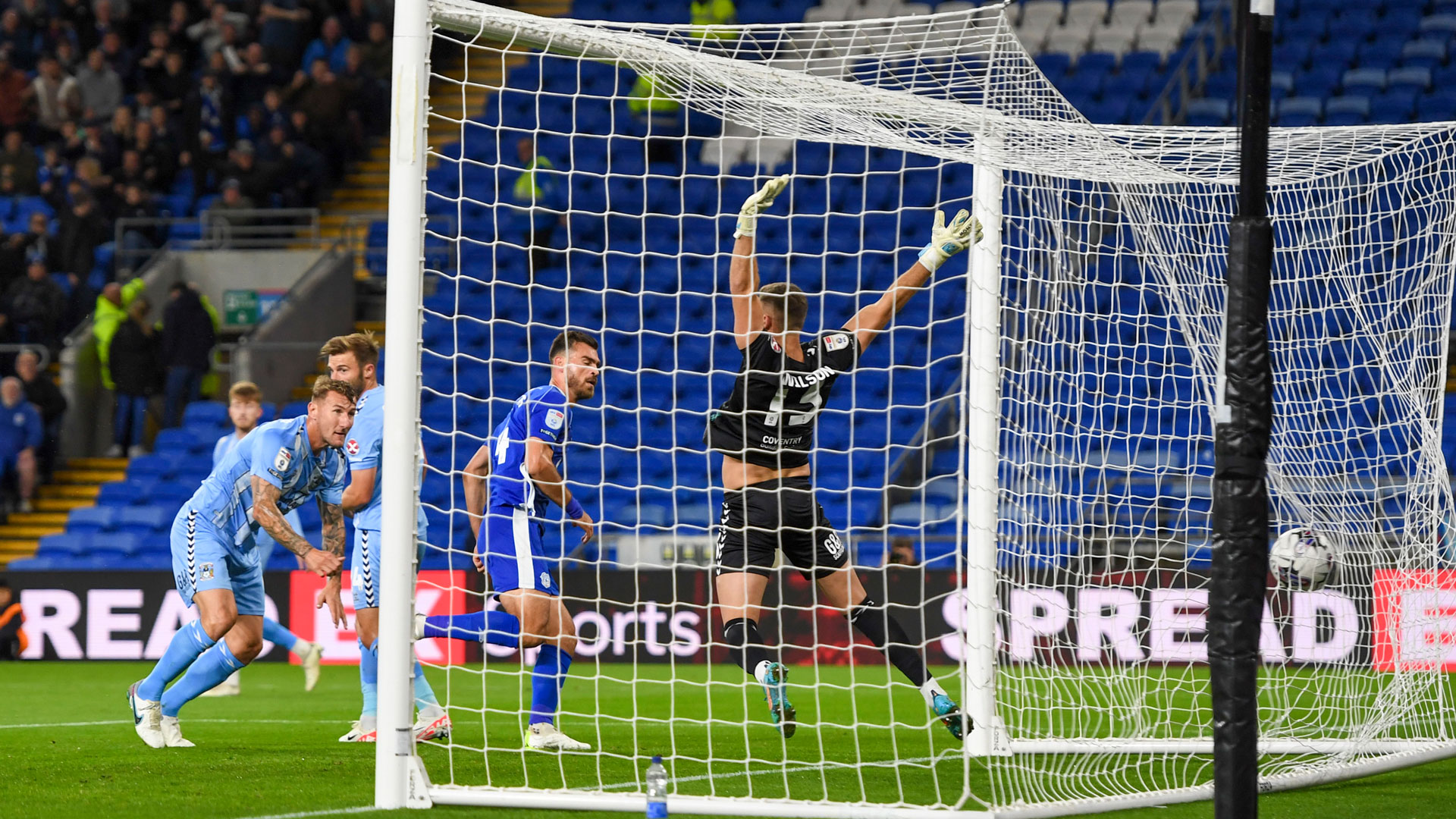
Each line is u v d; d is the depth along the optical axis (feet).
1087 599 87.86
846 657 140.56
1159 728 91.04
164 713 80.64
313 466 78.95
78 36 232.32
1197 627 112.68
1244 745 48.78
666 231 202.08
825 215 70.85
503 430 77.00
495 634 75.92
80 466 190.08
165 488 181.37
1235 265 49.70
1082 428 92.84
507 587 74.90
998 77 66.03
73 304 199.00
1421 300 86.22
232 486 77.77
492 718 99.66
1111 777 71.36
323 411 74.74
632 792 63.00
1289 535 89.45
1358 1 222.07
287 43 226.99
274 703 111.14
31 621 156.25
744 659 67.82
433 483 176.76
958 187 200.64
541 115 224.94
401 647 58.90
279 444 76.02
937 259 71.05
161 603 154.81
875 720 98.22
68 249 200.03
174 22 234.38
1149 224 87.66
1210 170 87.30
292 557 167.43
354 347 81.20
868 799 62.54
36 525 181.27
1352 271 102.83
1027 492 74.59
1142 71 215.31
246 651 80.33
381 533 59.11
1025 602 76.54
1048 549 81.51
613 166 211.41
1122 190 87.04
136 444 187.93
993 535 68.18
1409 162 94.12
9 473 181.57
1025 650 77.30
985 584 72.84
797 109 71.10
